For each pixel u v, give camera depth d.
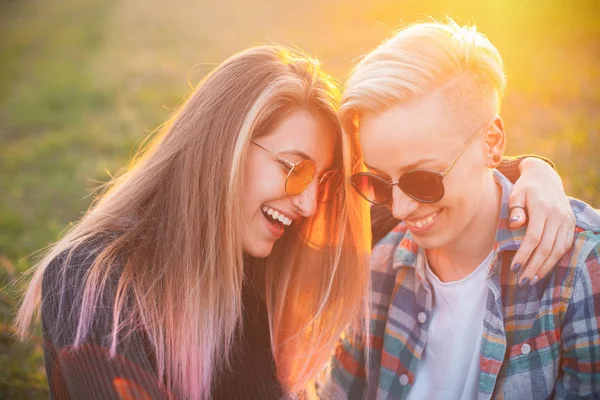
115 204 2.56
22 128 9.81
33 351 4.06
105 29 15.40
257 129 2.47
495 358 2.40
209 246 2.48
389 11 12.84
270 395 2.82
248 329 2.83
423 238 2.36
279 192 2.50
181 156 2.51
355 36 11.59
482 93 2.23
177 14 15.95
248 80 2.47
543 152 5.89
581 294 2.28
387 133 2.20
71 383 2.29
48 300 2.40
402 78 2.16
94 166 7.83
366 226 2.69
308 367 2.85
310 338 2.84
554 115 6.91
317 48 11.02
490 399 2.41
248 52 2.57
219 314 2.56
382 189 2.35
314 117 2.50
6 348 4.09
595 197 4.80
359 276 2.73
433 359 2.60
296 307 2.86
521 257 2.28
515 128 6.68
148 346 2.46
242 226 2.55
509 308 2.41
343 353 2.89
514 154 5.98
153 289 2.45
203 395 2.57
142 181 2.55
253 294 2.87
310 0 15.45
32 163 8.23
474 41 2.26
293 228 2.79
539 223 2.28
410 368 2.62
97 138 8.80
